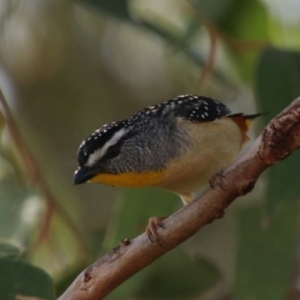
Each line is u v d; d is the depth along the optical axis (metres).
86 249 3.51
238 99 3.62
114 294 3.48
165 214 3.50
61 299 3.37
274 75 3.47
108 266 3.37
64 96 3.67
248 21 3.55
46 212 3.49
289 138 3.35
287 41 3.60
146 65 3.69
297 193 3.44
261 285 3.49
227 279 3.56
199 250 3.60
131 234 3.50
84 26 3.68
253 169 3.36
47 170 3.64
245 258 3.49
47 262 3.57
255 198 3.60
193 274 3.51
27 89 3.67
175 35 3.53
